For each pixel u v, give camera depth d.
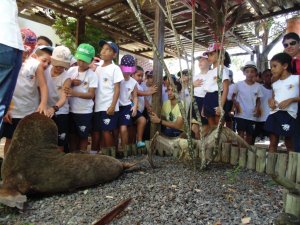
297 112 3.45
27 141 2.40
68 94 3.21
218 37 3.03
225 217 1.94
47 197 2.38
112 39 7.33
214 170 3.04
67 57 3.23
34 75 3.01
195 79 4.34
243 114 4.61
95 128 3.76
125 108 3.94
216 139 2.89
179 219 1.92
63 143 3.49
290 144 3.68
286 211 1.91
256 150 3.16
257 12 5.31
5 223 1.91
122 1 5.43
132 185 2.55
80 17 6.02
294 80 3.44
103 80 3.70
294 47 3.86
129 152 3.83
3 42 2.30
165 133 4.41
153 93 3.97
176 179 2.68
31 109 3.10
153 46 2.76
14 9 2.42
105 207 2.12
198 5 3.05
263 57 7.98
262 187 2.57
